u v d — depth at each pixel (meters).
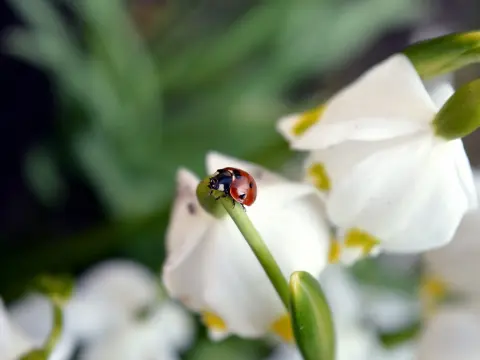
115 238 0.31
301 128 0.22
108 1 0.35
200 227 0.21
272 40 0.38
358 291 0.34
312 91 0.44
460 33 0.21
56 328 0.23
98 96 0.34
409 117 0.21
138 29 0.39
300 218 0.21
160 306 0.30
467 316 0.26
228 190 0.20
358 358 0.32
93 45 0.35
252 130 0.36
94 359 0.29
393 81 0.21
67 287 0.24
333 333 0.20
